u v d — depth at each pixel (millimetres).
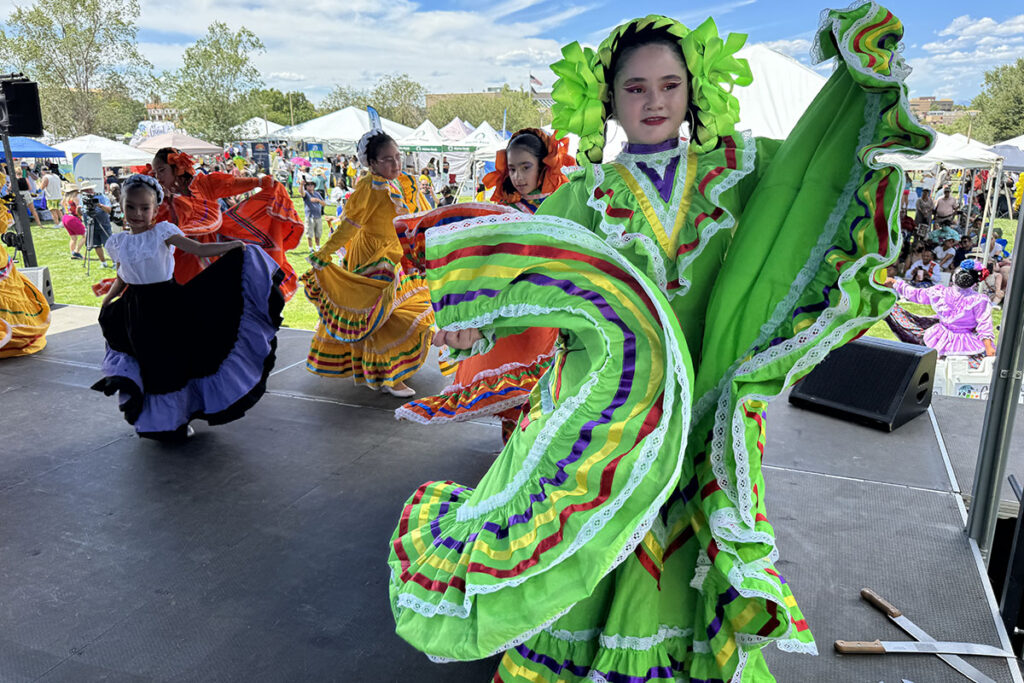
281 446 3580
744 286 1455
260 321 3527
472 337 1609
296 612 2283
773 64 8117
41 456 3426
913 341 6016
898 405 3783
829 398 4027
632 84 1529
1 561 2551
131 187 3209
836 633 2162
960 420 3969
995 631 2178
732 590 1455
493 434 3766
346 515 2902
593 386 1461
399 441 3654
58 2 30984
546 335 2932
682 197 1538
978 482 2658
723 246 1568
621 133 1821
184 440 3619
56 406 4078
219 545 2668
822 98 1448
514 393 2939
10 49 31234
